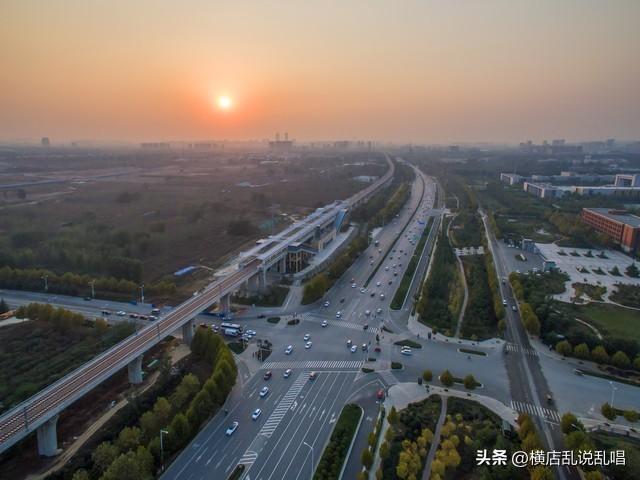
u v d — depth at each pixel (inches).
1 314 6919.3
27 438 4407.0
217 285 7367.1
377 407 5009.8
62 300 7701.8
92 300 7726.4
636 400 5128.0
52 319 6432.1
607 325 6929.1
